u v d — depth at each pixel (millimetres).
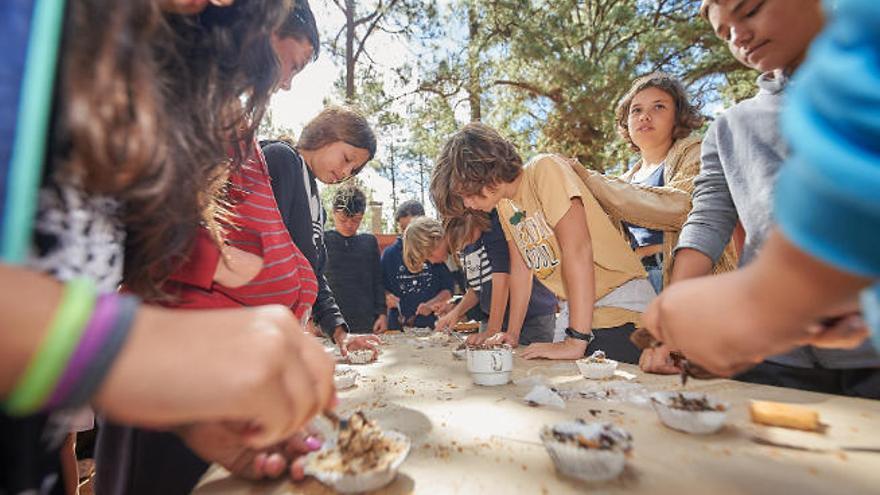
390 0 10602
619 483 592
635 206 1705
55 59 364
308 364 404
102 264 507
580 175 1820
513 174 1797
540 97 10117
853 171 260
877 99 261
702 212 1387
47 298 301
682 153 2016
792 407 789
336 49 10977
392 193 25062
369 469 592
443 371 1420
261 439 404
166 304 816
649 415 872
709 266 1337
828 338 436
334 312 2061
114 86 406
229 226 1019
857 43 281
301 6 1545
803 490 561
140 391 310
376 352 1690
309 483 637
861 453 662
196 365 321
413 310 3982
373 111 10352
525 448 729
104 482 813
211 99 735
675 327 463
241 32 783
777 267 351
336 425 723
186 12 573
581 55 9055
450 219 2572
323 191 11297
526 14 9688
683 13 9844
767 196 1165
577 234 1590
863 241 282
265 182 1166
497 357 1177
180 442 786
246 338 349
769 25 1023
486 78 10305
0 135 338
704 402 802
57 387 294
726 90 10312
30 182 346
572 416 882
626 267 1734
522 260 2219
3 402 303
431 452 721
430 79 10594
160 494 767
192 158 642
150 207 532
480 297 2768
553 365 1411
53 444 490
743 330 400
